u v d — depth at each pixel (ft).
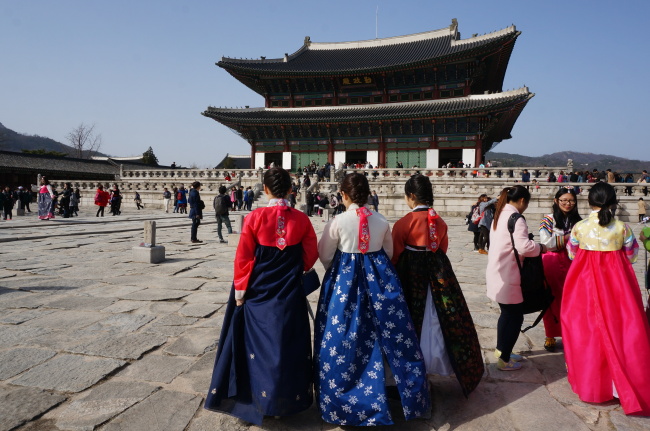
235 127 150.71
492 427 9.50
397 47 162.50
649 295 11.42
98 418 9.61
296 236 9.66
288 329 9.27
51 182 126.82
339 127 141.08
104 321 16.76
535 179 88.53
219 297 20.77
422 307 10.52
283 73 143.74
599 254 10.66
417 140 135.03
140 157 253.24
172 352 13.70
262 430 9.33
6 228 51.39
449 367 10.43
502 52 124.88
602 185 10.82
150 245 30.66
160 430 9.21
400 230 10.77
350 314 9.53
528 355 13.87
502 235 11.87
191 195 41.37
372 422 9.00
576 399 10.75
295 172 148.05
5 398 10.47
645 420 9.70
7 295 20.61
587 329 10.64
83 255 33.09
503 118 130.82
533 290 11.82
